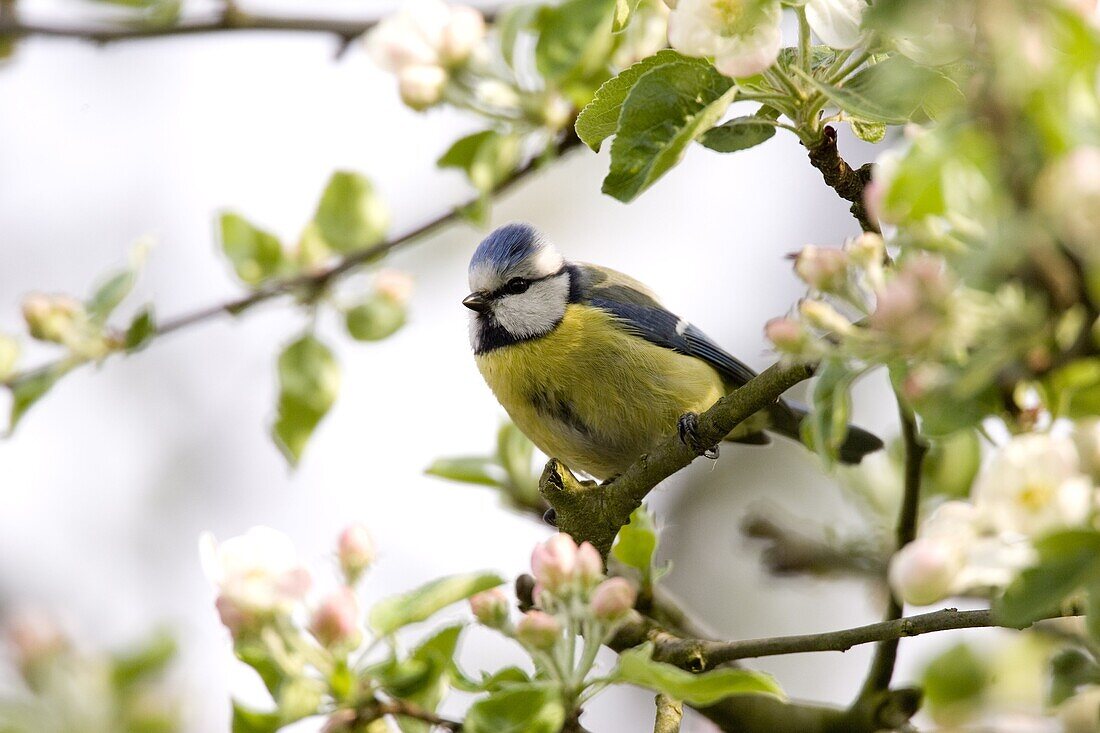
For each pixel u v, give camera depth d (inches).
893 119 208.7
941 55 167.3
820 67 238.1
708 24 208.5
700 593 539.5
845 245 195.2
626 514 302.7
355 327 403.5
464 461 387.2
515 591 303.3
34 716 213.6
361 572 226.7
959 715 299.4
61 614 250.5
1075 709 254.7
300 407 385.4
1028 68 140.6
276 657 210.8
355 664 218.4
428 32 360.2
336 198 413.1
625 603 231.0
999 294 153.3
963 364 160.9
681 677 203.0
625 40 355.9
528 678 241.4
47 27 395.2
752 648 272.5
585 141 245.3
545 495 308.2
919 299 153.6
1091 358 152.9
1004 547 170.6
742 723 302.2
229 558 211.8
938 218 161.2
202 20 395.2
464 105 363.9
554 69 354.9
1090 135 140.4
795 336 177.6
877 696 299.3
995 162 144.8
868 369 188.9
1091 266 143.9
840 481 392.5
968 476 336.2
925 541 171.6
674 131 222.8
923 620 252.2
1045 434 177.0
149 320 373.1
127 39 395.5
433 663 221.1
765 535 401.4
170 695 224.1
